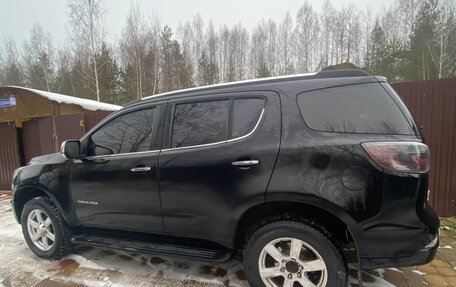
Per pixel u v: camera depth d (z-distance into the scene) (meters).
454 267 2.82
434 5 19.97
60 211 3.15
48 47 27.38
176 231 2.58
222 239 2.40
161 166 2.54
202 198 2.40
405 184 1.89
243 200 2.23
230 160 2.28
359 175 1.94
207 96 2.52
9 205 5.85
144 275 2.86
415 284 2.55
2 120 7.22
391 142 1.91
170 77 24.69
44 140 6.87
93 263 3.15
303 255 2.17
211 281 2.72
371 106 2.04
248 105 2.34
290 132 2.14
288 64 30.61
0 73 29.44
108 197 2.84
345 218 1.97
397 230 1.91
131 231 2.83
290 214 2.22
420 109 4.14
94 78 18.58
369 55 25.61
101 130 2.96
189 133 2.52
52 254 3.21
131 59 22.25
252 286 2.28
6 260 3.30
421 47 19.86
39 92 6.76
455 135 4.00
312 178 2.03
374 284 2.56
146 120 2.75
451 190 4.10
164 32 24.62
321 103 2.14
